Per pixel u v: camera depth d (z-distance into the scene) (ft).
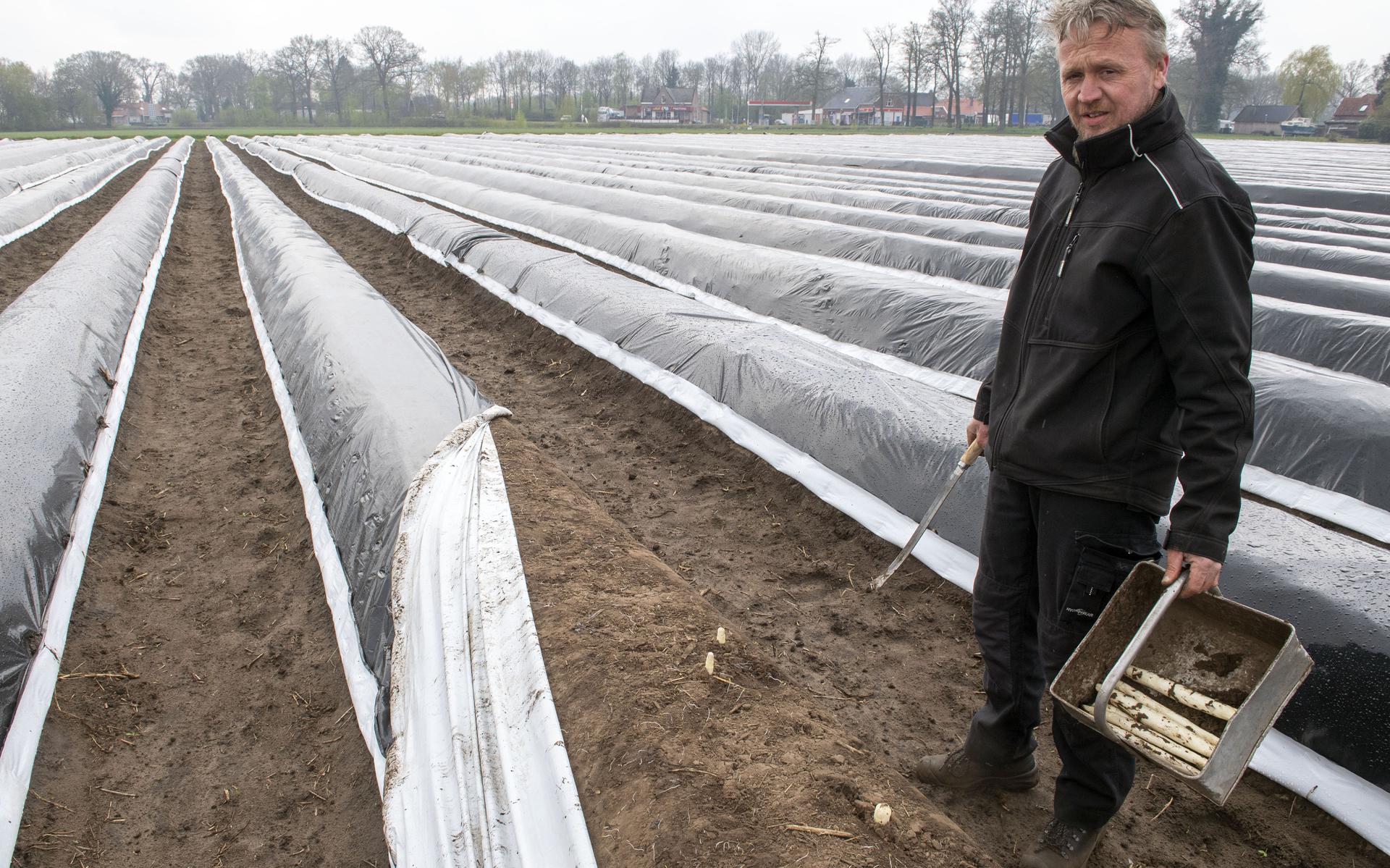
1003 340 7.59
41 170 73.05
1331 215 40.04
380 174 73.31
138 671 12.24
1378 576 9.95
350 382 17.76
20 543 12.71
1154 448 6.65
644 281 32.30
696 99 344.90
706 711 8.34
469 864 7.59
